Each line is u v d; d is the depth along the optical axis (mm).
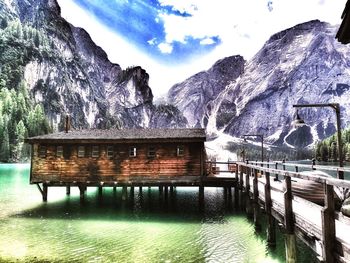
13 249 15875
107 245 16719
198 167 28094
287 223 10719
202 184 27766
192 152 28344
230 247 16234
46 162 29609
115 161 29016
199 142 28344
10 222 22562
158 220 23484
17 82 186125
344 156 120500
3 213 25844
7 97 144500
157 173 28391
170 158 28484
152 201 32281
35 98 195125
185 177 28047
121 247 16344
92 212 26562
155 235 18953
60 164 29453
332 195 7469
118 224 22141
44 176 29484
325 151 138625
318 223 8742
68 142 29031
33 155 29719
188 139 27844
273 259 14062
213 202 31891
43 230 20188
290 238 10805
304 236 9531
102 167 29047
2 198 33625
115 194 35750
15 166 98750
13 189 41219
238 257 14578
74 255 14914
